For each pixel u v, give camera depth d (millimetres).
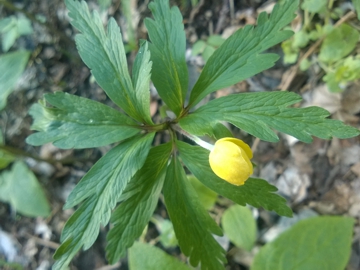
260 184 80
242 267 124
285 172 126
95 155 148
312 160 124
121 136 77
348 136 68
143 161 73
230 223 118
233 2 137
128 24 135
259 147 129
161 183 81
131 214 78
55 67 156
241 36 80
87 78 152
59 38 156
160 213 133
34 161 149
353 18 119
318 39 121
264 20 80
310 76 127
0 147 128
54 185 148
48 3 159
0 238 148
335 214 120
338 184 121
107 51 79
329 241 107
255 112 72
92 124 77
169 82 83
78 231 71
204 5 141
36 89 154
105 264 136
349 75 112
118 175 73
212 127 75
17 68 124
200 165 80
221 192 80
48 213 132
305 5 115
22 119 153
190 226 82
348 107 121
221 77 80
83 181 74
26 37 158
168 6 84
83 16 81
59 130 76
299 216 121
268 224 124
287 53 123
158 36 83
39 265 143
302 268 106
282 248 109
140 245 111
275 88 129
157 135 137
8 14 162
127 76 78
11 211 150
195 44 132
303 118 69
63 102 77
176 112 83
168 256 109
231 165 66
